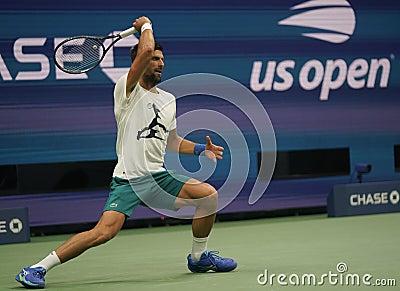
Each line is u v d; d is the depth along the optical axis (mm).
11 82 16875
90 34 17297
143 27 9922
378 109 19453
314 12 18844
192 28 18000
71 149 17312
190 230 17250
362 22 19234
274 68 18578
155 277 10578
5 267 12594
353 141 19266
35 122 17062
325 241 14156
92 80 17375
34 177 17188
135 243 15133
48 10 17031
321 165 19078
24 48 16922
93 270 11523
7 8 16781
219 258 10727
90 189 17531
